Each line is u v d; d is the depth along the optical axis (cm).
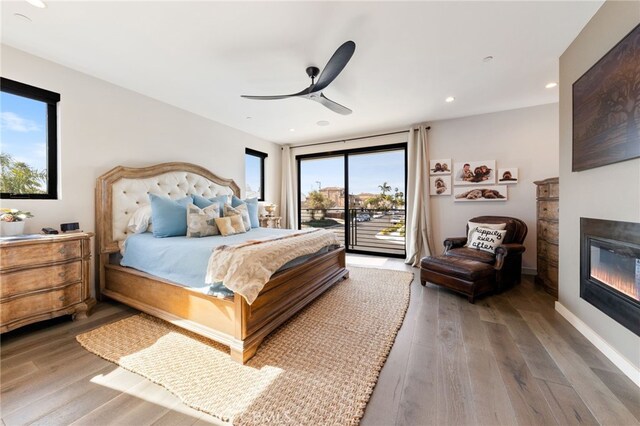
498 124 382
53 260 210
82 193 263
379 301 271
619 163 162
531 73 266
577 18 186
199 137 385
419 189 423
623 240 158
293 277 238
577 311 210
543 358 171
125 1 166
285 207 568
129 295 247
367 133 484
